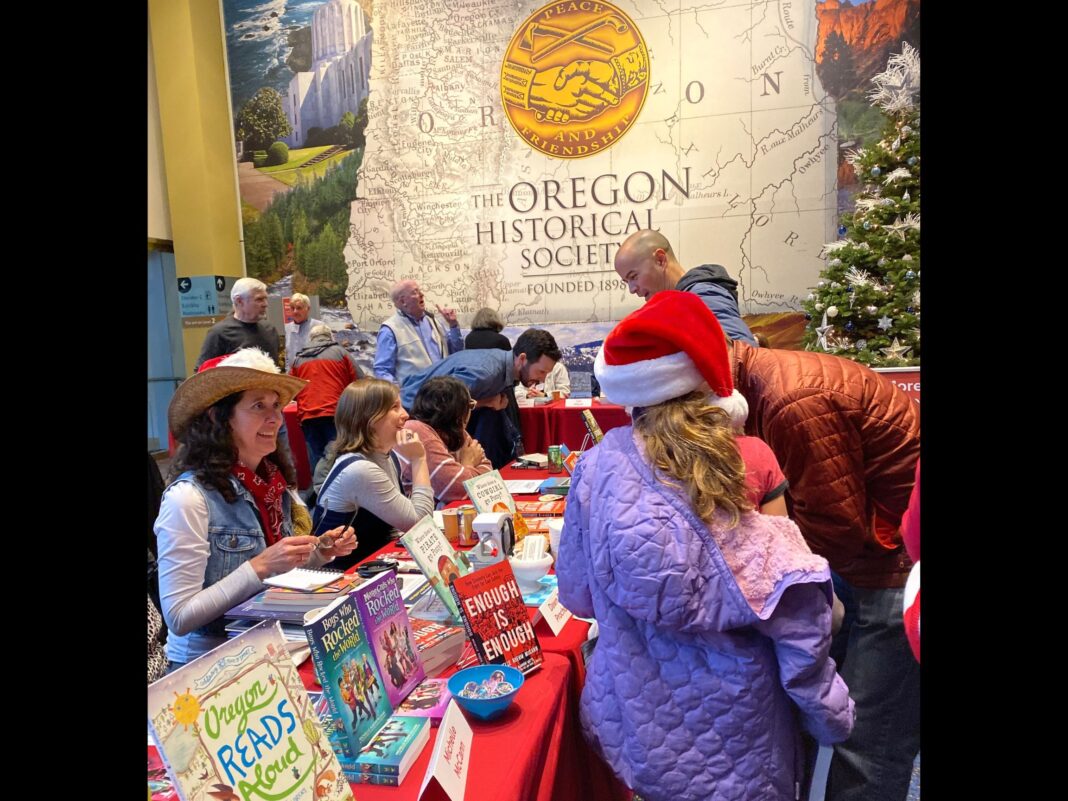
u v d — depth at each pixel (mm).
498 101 6031
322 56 6309
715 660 1109
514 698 1113
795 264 5578
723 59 5570
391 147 6277
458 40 6051
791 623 1081
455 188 6191
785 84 5480
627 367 1179
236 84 6457
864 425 1521
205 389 1513
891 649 1599
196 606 1408
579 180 5949
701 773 1120
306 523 1884
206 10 6281
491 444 3369
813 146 5477
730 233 5680
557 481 2652
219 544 1526
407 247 6332
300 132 6422
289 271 6559
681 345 1158
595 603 1219
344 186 6398
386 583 1186
